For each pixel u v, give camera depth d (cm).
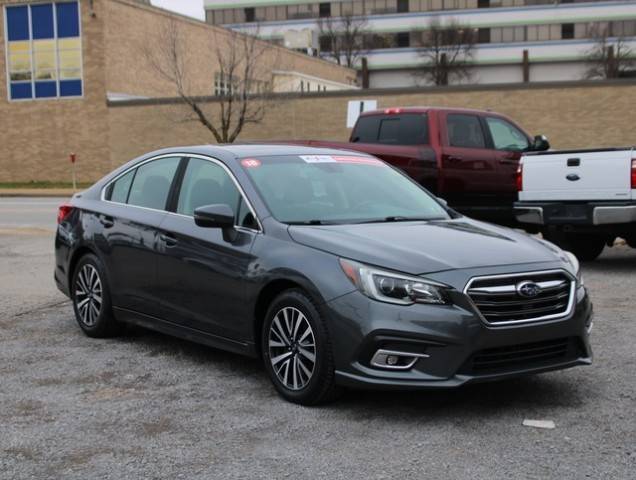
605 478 385
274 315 515
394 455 418
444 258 477
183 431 462
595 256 1121
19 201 2588
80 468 411
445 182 1247
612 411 483
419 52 8525
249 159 600
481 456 414
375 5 8662
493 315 462
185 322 592
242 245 543
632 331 682
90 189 728
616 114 3225
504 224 1370
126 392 538
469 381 453
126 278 648
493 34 8538
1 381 566
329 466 405
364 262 476
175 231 598
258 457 420
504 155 1287
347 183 610
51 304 847
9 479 398
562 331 482
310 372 493
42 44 3716
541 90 3278
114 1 3662
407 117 1267
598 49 8231
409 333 454
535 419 471
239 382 557
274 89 4119
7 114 3806
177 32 3897
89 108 3697
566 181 1023
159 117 3641
